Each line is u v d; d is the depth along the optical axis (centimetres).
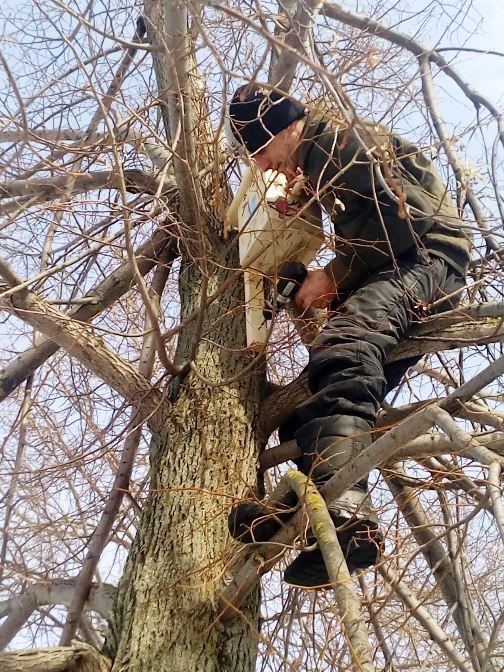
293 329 377
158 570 300
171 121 349
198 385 352
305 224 320
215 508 316
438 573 316
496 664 301
